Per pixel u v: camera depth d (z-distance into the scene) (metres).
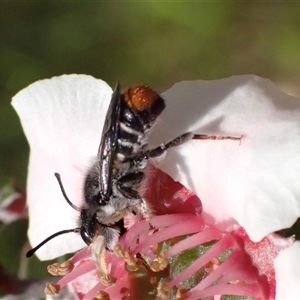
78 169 0.07
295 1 0.12
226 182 0.07
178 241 0.07
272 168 0.07
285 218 0.06
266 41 0.12
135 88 0.07
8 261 0.09
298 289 0.06
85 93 0.07
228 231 0.07
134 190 0.07
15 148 0.12
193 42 0.12
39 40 0.13
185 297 0.07
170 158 0.07
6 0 0.13
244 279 0.07
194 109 0.07
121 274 0.07
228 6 0.12
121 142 0.07
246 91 0.07
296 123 0.07
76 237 0.07
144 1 0.12
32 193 0.08
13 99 0.07
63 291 0.07
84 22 0.13
